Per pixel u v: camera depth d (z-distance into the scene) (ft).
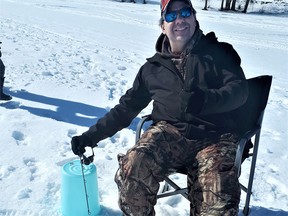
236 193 6.62
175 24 7.91
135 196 6.95
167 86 8.00
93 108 16.72
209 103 6.85
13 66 22.76
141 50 33.53
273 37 51.93
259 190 10.68
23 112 15.40
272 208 9.71
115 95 19.01
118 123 8.71
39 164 11.30
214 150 7.29
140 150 7.20
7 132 13.26
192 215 7.09
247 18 85.20
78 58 26.86
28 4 71.00
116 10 76.69
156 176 7.25
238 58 7.79
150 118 8.71
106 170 11.30
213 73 7.72
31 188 9.93
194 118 7.73
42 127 14.01
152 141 7.57
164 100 8.06
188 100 6.76
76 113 15.97
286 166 12.33
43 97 17.60
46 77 20.98
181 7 7.84
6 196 9.50
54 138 13.17
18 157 11.59
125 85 20.97
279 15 109.91
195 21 8.16
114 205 9.49
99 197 9.86
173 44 8.16
